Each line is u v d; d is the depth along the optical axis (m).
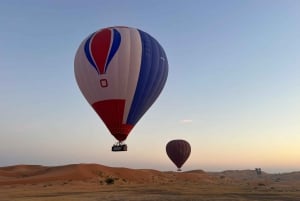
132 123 30.66
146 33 32.75
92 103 31.00
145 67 30.48
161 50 32.50
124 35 31.02
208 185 81.12
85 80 30.73
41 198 45.38
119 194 52.00
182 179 157.38
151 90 31.12
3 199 43.97
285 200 41.03
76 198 44.84
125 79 29.78
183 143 75.38
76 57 31.94
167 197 44.75
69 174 126.38
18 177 139.62
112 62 29.73
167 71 32.78
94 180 114.75
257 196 46.09
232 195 47.94
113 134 30.47
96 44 30.58
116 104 29.81
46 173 140.50
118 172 146.00
